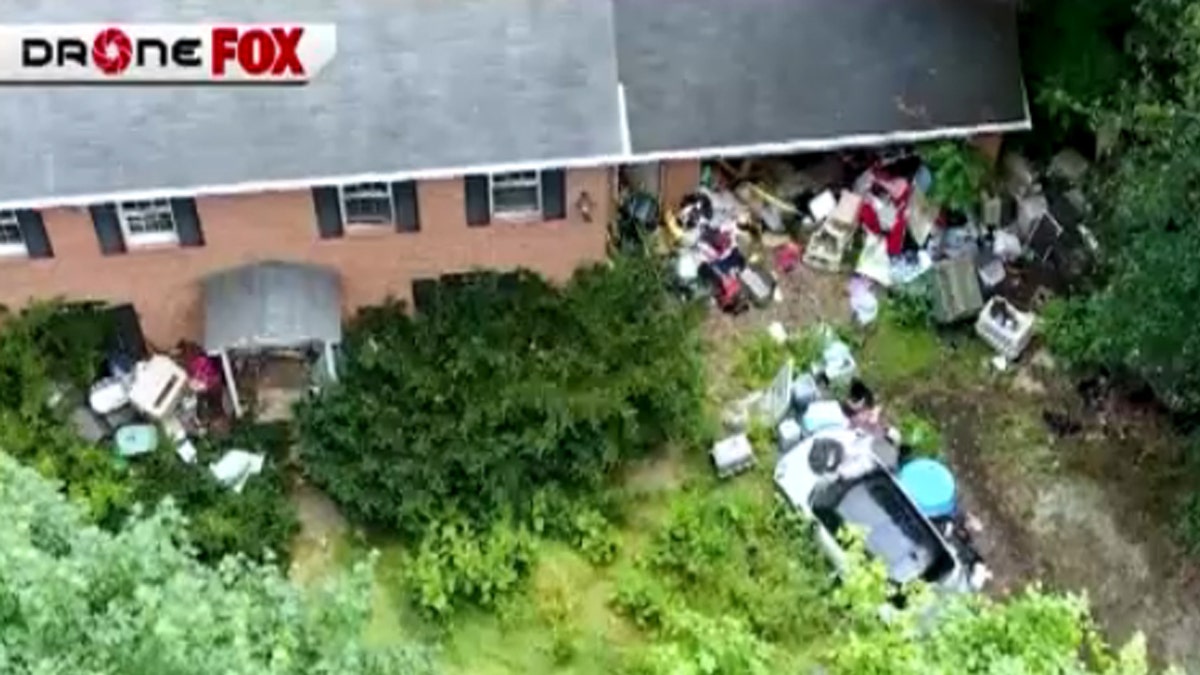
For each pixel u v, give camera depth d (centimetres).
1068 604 1560
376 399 2144
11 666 1398
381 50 2023
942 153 2286
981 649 1551
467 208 2114
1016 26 2273
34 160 1978
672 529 2120
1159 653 2098
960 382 2272
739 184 2362
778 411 2217
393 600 2100
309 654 1619
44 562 1435
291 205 2069
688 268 2300
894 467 2186
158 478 2117
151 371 2178
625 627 2086
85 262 2102
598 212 2155
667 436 2178
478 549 2078
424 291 2216
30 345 2130
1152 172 1938
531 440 2108
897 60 2261
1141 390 2252
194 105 2003
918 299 2298
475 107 2034
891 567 2081
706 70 2228
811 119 2241
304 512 2162
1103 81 2255
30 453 2089
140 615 1448
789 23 2247
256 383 2222
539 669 2056
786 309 2312
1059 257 2341
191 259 2127
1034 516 2186
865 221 2342
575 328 2189
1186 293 1905
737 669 1759
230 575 1617
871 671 1584
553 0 2047
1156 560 2158
